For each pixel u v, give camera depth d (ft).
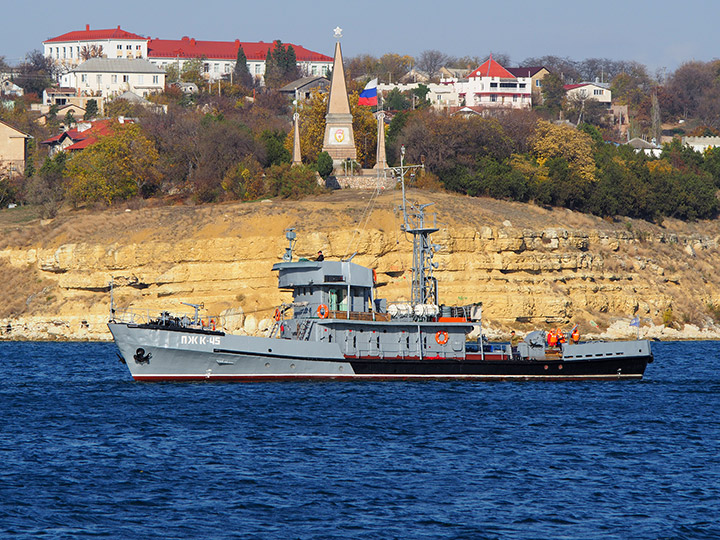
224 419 472.85
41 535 301.63
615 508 335.67
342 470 378.12
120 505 331.16
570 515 327.47
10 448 410.52
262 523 314.76
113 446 415.23
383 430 452.76
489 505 336.90
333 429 452.35
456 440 435.12
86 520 315.99
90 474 368.68
